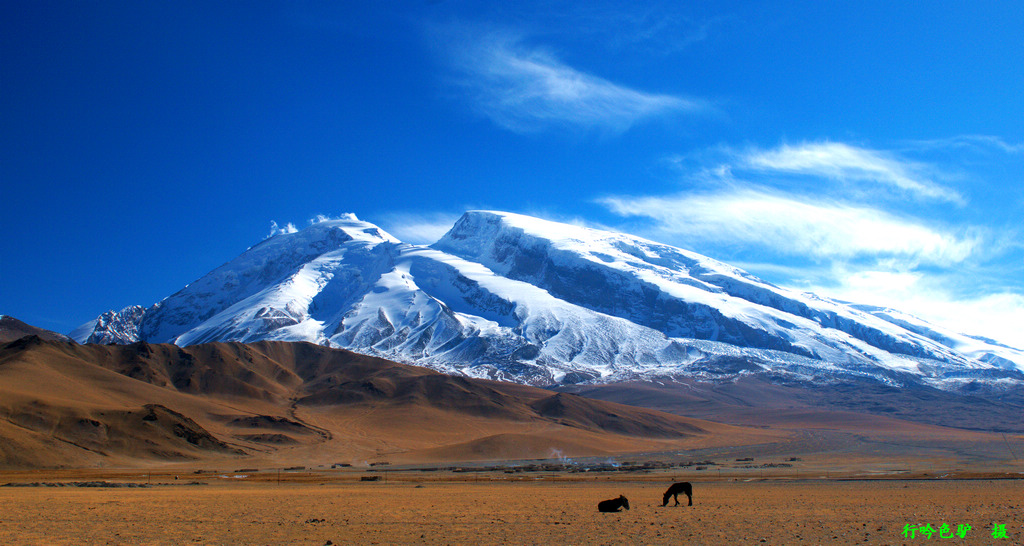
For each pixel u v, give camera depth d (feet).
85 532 122.52
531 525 131.95
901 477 292.20
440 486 268.00
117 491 232.12
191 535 119.75
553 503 181.57
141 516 147.23
